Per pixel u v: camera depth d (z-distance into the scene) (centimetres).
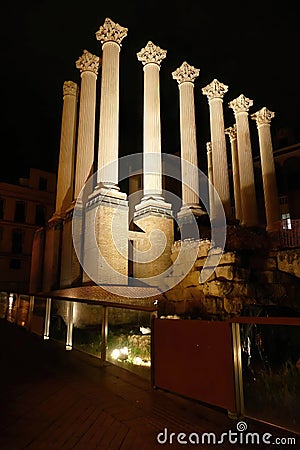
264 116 2567
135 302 1411
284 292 1270
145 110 2127
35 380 676
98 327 1260
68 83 2623
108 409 518
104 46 2048
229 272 1231
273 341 459
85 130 2155
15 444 401
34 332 1273
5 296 1820
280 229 1819
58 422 469
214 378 512
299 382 428
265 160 2464
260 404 459
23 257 3541
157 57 2239
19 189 3672
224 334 506
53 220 2228
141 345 945
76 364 809
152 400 559
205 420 477
